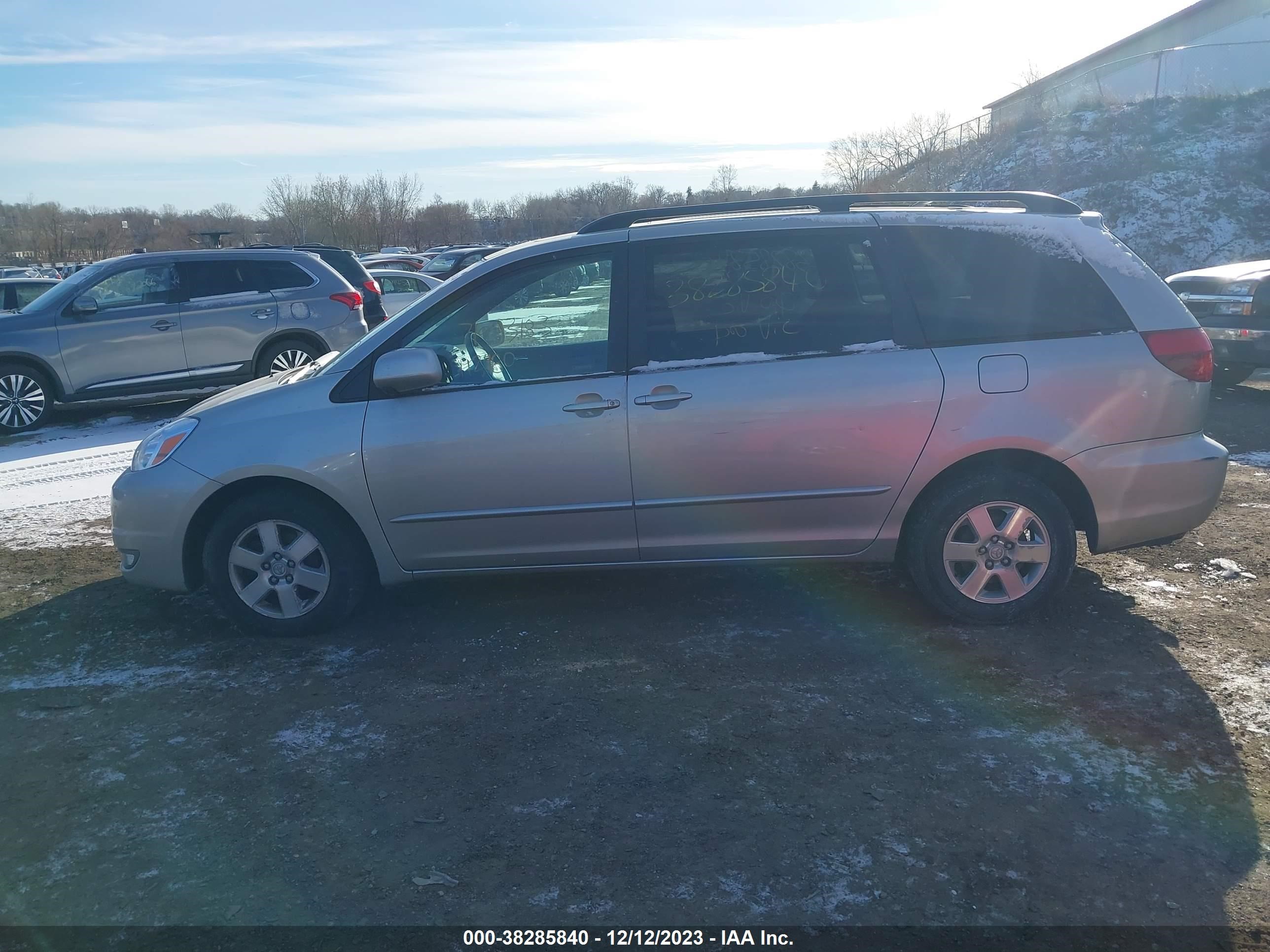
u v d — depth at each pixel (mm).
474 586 5129
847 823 3012
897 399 4156
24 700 3992
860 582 5016
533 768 3371
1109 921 2574
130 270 10250
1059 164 30656
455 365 4363
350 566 4461
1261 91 30453
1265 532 5605
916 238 4285
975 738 3492
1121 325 4258
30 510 6980
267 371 10695
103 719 3812
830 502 4273
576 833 2998
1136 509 4289
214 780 3359
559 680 4031
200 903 2730
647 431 4195
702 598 4871
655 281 4297
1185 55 32812
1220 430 8312
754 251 4289
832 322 4242
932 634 4371
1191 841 2889
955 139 37344
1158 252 26016
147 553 4453
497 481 4270
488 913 2660
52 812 3191
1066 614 4547
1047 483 4395
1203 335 4348
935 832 2959
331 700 3918
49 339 9852
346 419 4285
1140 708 3672
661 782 3264
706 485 4246
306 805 3191
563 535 4359
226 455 4297
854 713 3691
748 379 4184
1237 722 3549
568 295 4344
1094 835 2928
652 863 2850
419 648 4387
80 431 9930
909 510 4332
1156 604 4652
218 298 10469
